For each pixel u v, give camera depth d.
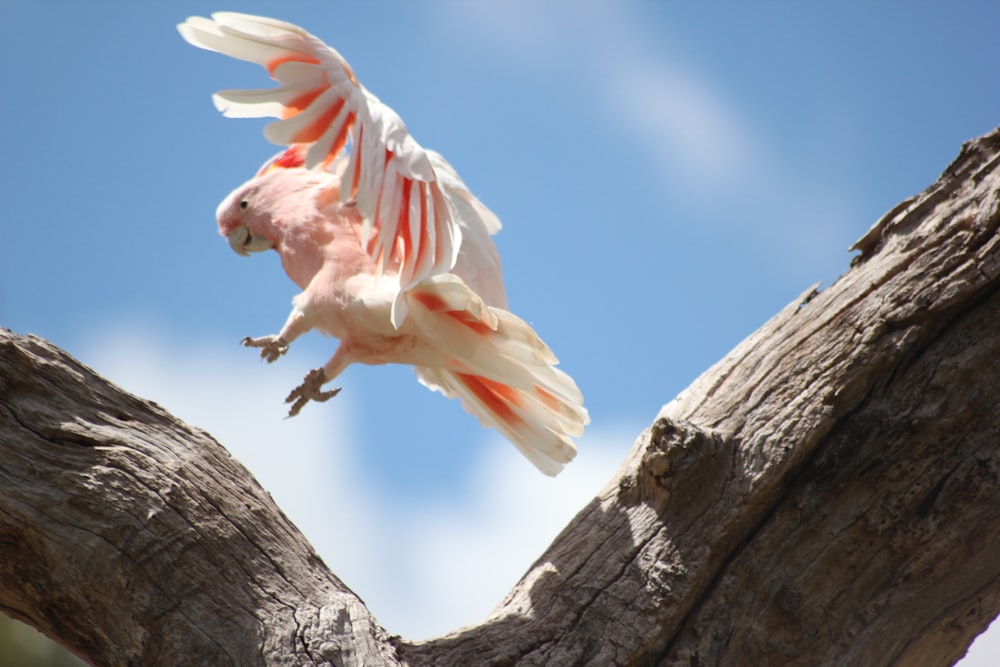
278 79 5.02
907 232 5.03
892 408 5.00
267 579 4.96
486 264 5.11
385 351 5.10
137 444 4.96
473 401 5.15
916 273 5.00
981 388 4.98
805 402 5.01
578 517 5.06
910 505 4.98
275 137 5.02
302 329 5.10
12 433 4.94
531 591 5.02
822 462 5.00
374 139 5.03
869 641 4.98
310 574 4.97
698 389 5.06
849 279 5.04
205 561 4.95
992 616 5.01
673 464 5.00
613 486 5.07
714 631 4.98
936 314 4.99
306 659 4.93
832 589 4.99
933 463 4.98
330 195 5.12
